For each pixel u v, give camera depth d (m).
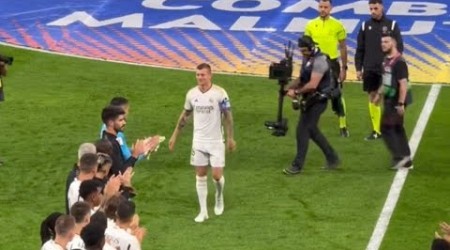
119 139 33.94
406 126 46.22
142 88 52.00
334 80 40.47
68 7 63.22
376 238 35.59
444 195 38.94
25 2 64.00
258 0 63.47
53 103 49.59
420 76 53.41
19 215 37.66
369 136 44.91
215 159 36.88
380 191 39.34
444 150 43.38
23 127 46.38
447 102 49.72
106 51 57.41
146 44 58.31
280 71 43.38
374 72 44.09
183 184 40.34
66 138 45.06
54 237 27.22
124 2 63.78
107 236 28.11
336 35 45.34
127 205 28.39
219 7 62.72
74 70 54.56
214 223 36.91
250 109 48.81
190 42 58.44
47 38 59.06
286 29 59.78
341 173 41.12
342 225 36.66
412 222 36.84
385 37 40.00
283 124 44.28
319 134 41.03
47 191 39.81
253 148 43.91
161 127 46.56
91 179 29.97
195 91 36.81
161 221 37.09
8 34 59.59
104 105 49.44
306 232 36.12
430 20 60.69
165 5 63.25
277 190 39.69
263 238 35.69
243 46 57.75
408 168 41.31
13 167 41.91
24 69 54.59
